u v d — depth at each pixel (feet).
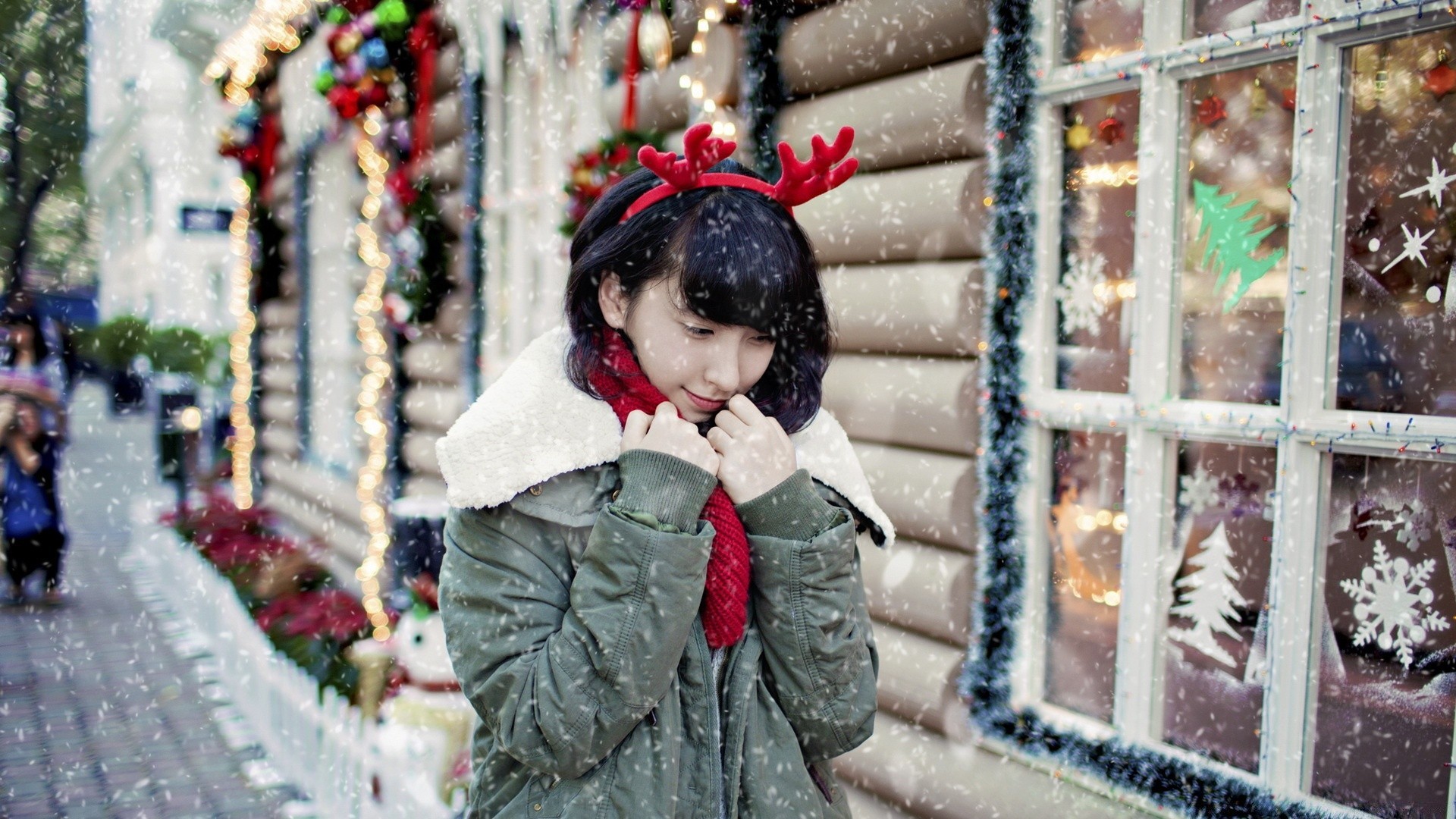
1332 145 5.78
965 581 7.86
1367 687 5.83
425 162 18.65
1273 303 6.22
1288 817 5.86
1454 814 5.42
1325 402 5.92
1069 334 7.36
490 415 4.48
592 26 13.76
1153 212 6.66
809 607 4.56
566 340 4.85
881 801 8.58
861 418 8.73
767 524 4.59
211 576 20.66
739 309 4.26
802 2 9.48
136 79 49.65
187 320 54.95
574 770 4.27
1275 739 6.06
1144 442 6.76
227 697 17.01
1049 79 7.22
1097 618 7.26
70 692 17.25
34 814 12.69
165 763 14.32
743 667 4.65
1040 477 7.47
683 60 11.55
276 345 29.45
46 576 23.85
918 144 8.20
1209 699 6.62
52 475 23.72
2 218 60.18
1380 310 5.75
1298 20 5.84
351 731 12.09
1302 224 5.87
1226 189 6.45
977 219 7.73
